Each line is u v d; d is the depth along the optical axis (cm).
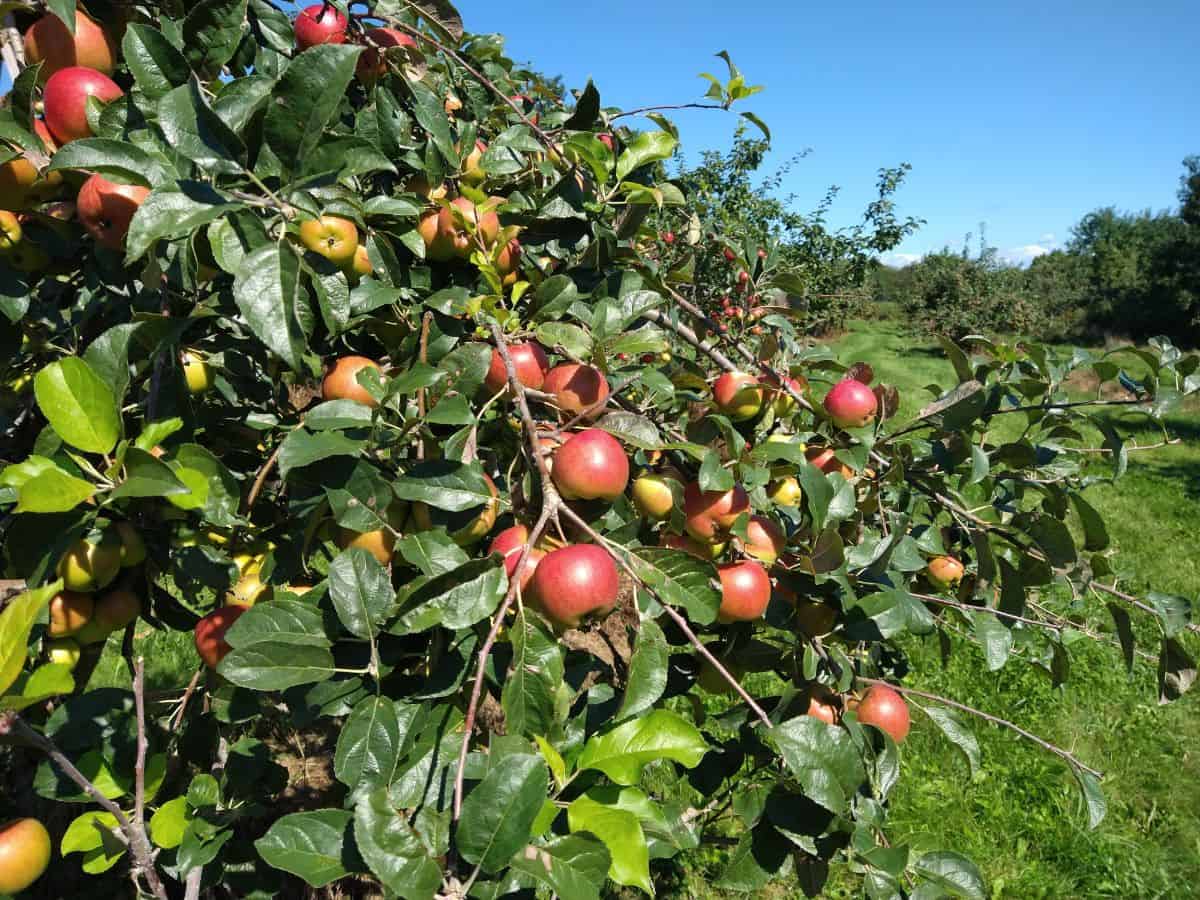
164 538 151
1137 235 4681
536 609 129
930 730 511
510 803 97
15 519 123
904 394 1552
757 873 164
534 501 150
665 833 124
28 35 149
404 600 119
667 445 156
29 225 158
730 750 188
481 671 111
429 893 90
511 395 167
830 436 220
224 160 123
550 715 121
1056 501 229
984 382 251
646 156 211
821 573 166
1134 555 849
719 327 250
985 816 436
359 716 123
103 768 151
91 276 168
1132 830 445
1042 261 4469
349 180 182
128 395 171
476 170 208
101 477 121
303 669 126
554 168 215
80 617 143
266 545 197
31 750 238
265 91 136
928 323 3228
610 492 142
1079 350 247
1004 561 225
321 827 110
